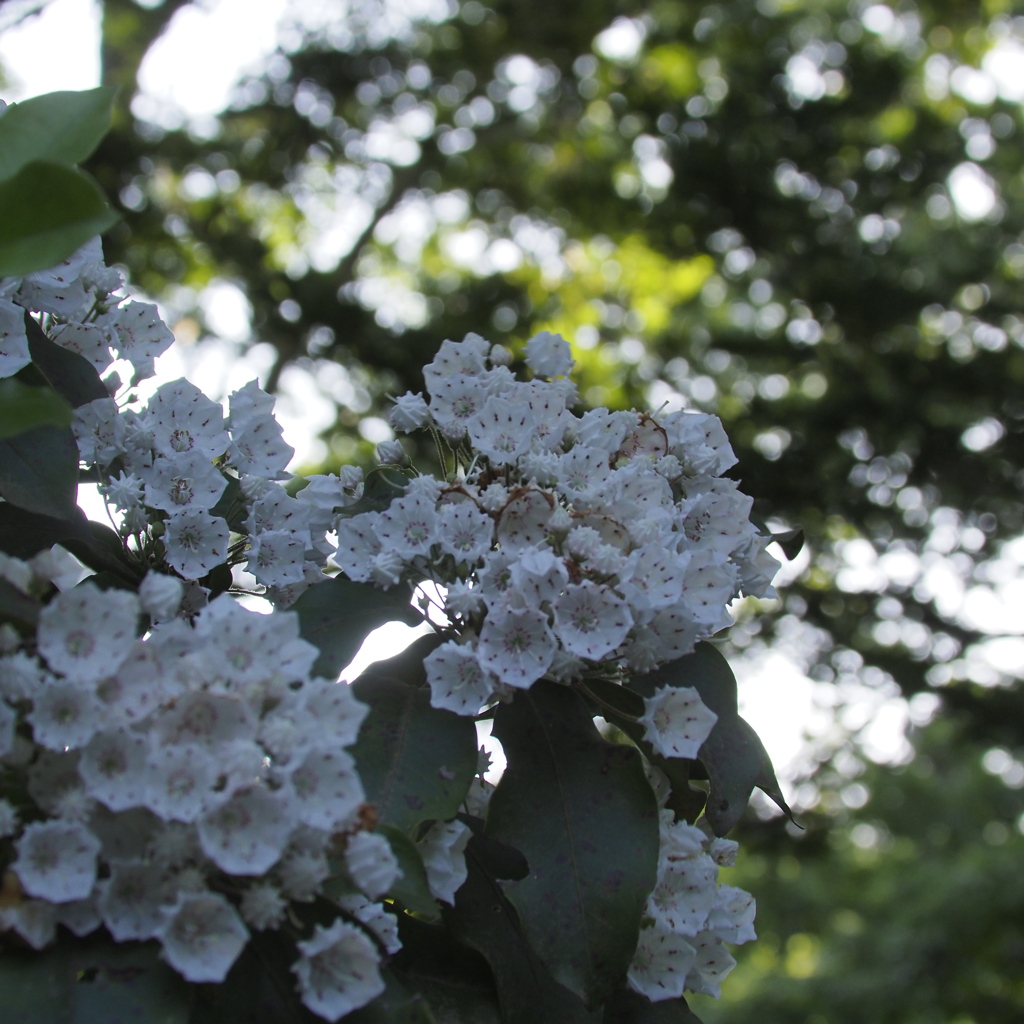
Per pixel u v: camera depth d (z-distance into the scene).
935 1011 3.46
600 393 2.29
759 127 2.60
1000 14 2.83
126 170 2.15
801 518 2.28
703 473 0.67
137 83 2.05
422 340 2.13
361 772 0.58
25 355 0.61
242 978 0.53
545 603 0.59
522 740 0.60
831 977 3.71
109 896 0.52
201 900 0.52
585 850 0.59
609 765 0.60
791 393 2.48
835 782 2.48
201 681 0.53
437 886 0.59
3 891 0.51
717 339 2.54
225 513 0.68
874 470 2.38
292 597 0.67
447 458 0.69
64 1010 0.51
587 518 0.61
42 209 0.52
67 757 0.53
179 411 0.67
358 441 2.09
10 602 0.54
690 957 0.60
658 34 2.74
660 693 0.60
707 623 0.61
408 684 0.62
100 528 0.65
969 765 5.18
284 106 2.44
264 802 0.52
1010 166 2.80
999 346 2.52
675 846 0.61
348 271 2.46
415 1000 0.54
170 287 2.34
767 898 4.91
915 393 2.41
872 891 4.57
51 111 0.57
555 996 0.60
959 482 2.38
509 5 2.67
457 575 0.62
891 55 2.71
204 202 2.38
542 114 2.78
